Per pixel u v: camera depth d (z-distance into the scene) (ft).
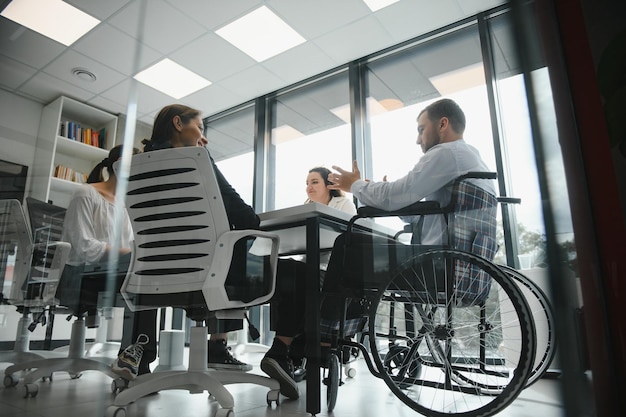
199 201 4.04
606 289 2.86
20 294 5.26
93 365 4.84
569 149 3.10
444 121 4.64
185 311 4.22
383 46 10.53
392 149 10.52
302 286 4.70
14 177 6.66
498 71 8.85
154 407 4.08
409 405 3.71
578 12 3.39
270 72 11.41
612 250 2.93
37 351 5.05
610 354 2.75
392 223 4.72
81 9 8.38
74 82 9.01
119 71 9.80
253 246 4.59
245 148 12.94
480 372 3.74
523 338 3.22
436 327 3.88
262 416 3.76
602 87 3.21
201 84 11.53
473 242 4.00
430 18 9.54
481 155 4.45
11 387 4.49
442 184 4.15
